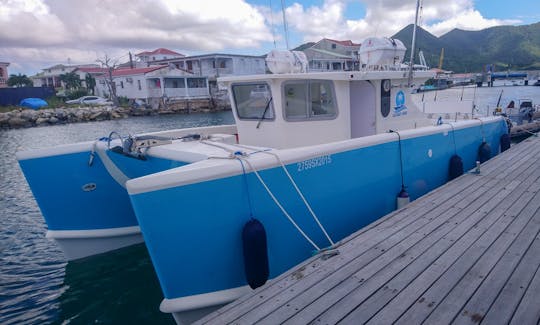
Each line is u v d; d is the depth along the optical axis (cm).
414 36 523
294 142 468
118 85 4622
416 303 254
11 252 607
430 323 233
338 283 283
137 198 287
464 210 432
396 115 549
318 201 382
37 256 589
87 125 3209
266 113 472
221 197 312
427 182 545
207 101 4394
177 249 307
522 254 318
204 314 336
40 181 459
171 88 4353
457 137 612
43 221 764
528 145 824
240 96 495
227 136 499
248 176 324
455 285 274
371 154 437
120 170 471
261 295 274
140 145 439
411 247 339
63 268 538
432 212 429
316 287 279
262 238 320
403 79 545
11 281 502
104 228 505
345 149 404
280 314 249
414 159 507
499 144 789
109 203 495
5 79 5762
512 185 527
